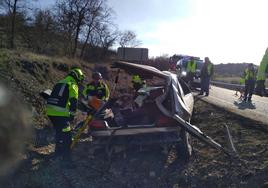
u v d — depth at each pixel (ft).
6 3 99.04
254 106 43.75
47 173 19.84
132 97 27.35
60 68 56.59
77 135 22.48
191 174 20.31
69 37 131.34
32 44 104.63
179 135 22.76
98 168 21.44
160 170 21.31
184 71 76.23
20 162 19.65
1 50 45.44
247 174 19.08
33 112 30.53
